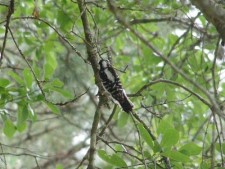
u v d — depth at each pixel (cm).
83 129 1383
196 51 1093
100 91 760
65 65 1206
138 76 1228
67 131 1580
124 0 1012
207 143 1067
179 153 753
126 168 775
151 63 1162
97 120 785
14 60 1311
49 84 845
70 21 1095
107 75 755
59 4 1132
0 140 1441
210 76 1189
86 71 1192
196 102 1063
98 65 767
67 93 847
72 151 1573
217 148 821
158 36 1225
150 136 761
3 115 869
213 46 1078
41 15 1138
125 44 1373
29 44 1160
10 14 812
